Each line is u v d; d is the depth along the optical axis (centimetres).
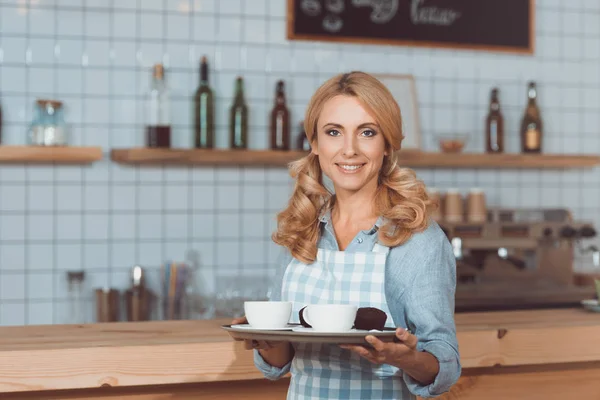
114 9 386
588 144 448
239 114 391
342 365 172
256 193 405
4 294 376
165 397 220
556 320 250
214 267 400
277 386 229
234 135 391
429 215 177
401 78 416
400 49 421
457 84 428
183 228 396
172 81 393
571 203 447
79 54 382
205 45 397
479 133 431
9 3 375
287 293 181
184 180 396
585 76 447
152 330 235
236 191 403
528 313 266
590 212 450
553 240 397
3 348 202
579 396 248
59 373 201
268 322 165
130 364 206
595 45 448
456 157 406
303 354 176
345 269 175
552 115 443
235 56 400
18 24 376
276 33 405
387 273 172
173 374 209
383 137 177
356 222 183
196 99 385
